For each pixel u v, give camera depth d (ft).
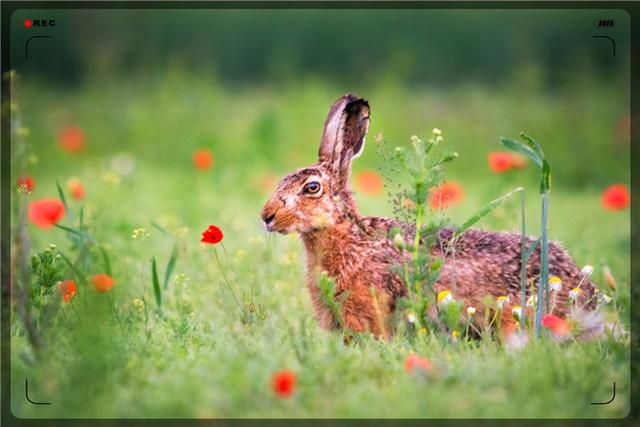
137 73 89.30
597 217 51.88
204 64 90.02
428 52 93.86
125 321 31.24
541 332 29.27
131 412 24.11
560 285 30.48
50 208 35.78
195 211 51.21
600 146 65.21
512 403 24.32
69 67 93.50
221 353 28.12
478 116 71.72
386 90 74.79
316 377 25.82
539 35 90.38
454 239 30.40
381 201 53.16
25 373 26.76
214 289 35.68
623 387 25.99
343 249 32.07
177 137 71.15
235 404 24.41
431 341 28.55
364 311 31.81
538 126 68.33
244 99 82.23
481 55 94.07
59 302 29.94
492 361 27.09
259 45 96.07
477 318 31.27
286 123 70.28
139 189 58.08
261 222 32.65
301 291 35.42
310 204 31.96
